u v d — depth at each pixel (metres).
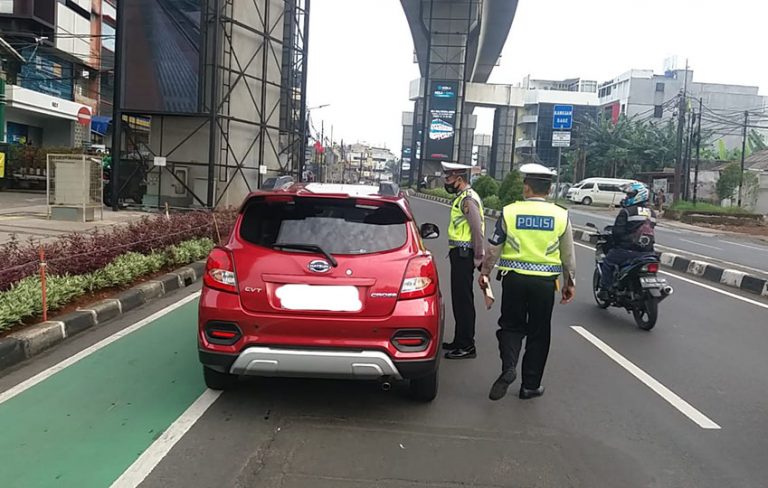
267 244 4.32
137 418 4.25
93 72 37.00
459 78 49.59
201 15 17.92
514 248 4.84
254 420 4.30
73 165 14.75
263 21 20.19
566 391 5.17
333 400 4.74
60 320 6.21
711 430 4.43
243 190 19.98
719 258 16.62
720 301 9.71
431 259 4.52
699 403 4.98
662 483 3.60
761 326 7.95
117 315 7.19
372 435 4.13
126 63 18.11
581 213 35.12
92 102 37.38
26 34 29.22
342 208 4.50
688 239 23.27
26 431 3.99
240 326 4.14
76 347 5.88
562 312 8.38
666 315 8.45
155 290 8.31
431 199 43.38
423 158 50.62
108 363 5.42
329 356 4.09
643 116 75.81
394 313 4.15
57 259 7.26
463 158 67.44
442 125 50.03
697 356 6.40
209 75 18.52
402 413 4.54
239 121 19.36
